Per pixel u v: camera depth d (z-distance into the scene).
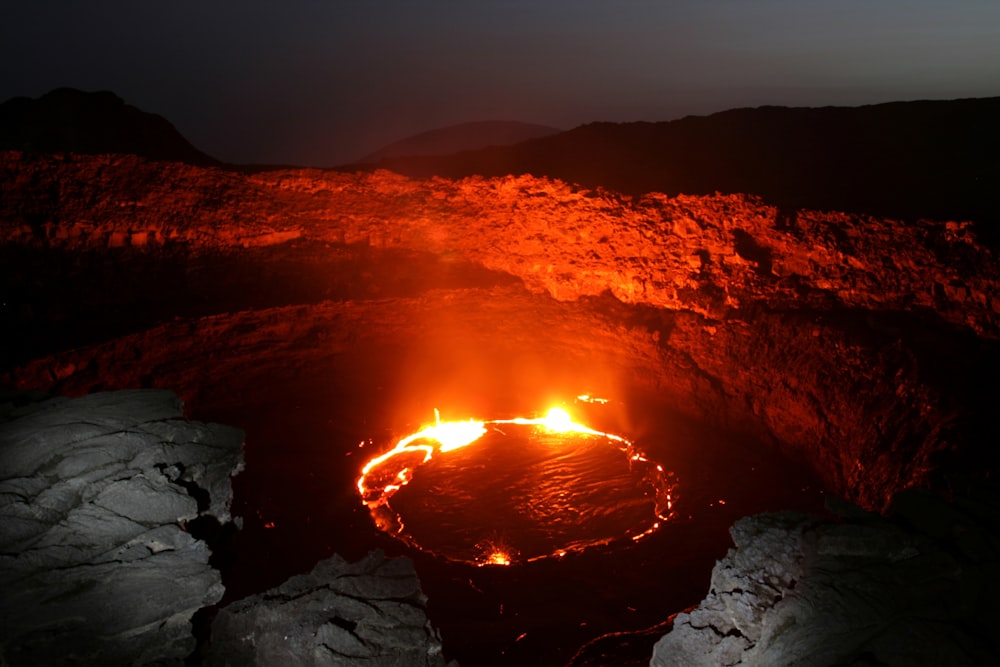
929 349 13.41
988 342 13.09
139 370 15.62
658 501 13.15
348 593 6.61
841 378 14.12
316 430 15.52
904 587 5.93
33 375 14.45
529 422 16.12
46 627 5.32
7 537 6.00
